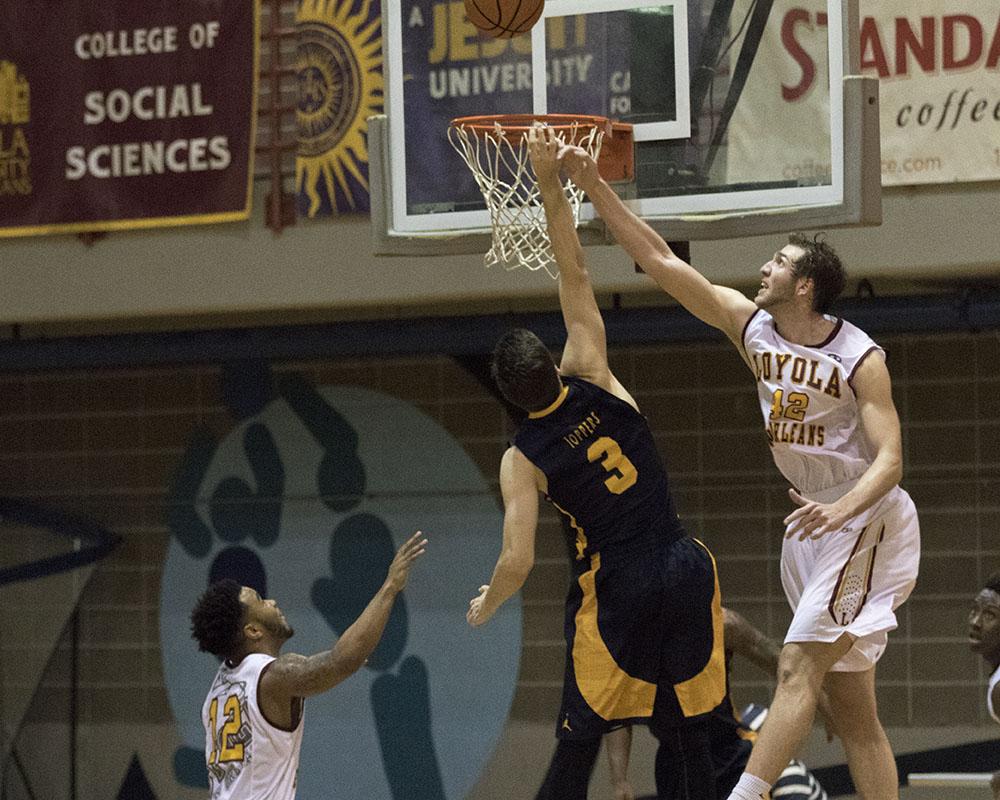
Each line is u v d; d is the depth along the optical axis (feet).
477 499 64.34
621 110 35.76
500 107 36.83
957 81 47.21
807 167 33.99
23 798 67.92
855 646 28.32
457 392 64.90
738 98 34.73
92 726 67.72
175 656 67.10
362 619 33.06
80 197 55.98
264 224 54.60
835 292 27.66
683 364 62.80
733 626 43.32
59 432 69.46
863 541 27.89
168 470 68.08
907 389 60.39
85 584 67.87
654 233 28.99
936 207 47.78
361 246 53.47
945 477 59.77
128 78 55.67
